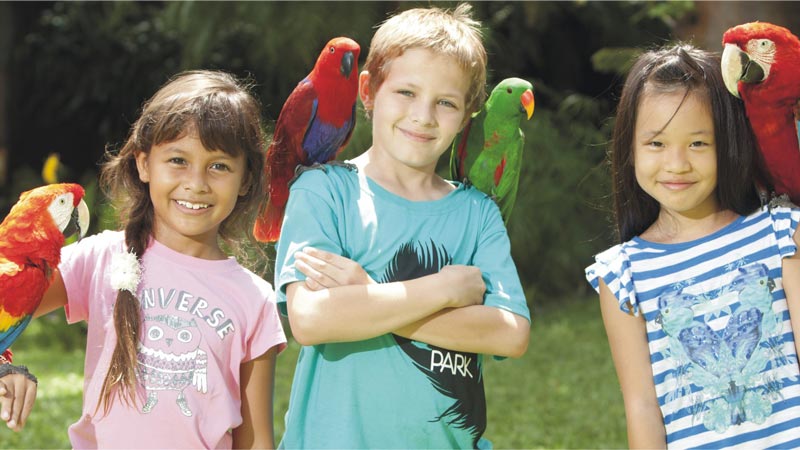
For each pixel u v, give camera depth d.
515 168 2.82
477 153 2.78
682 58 2.33
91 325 2.32
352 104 2.89
